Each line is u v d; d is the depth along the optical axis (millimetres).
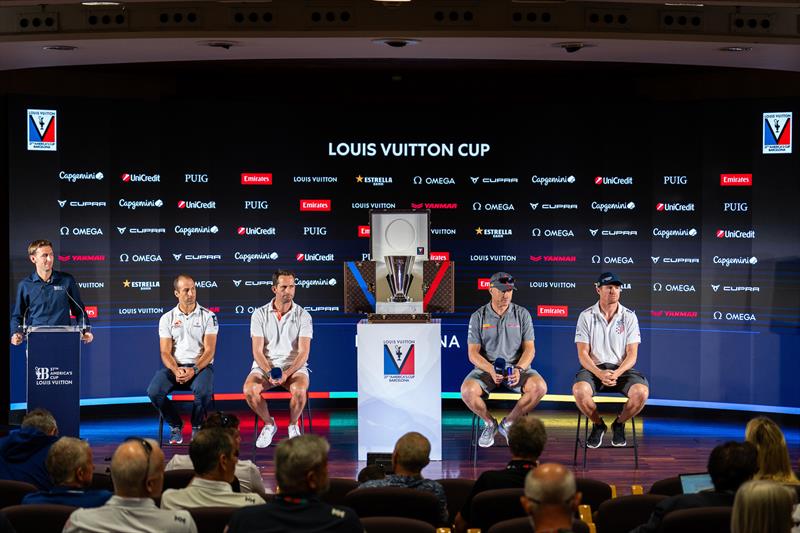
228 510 3984
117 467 3758
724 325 9797
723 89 9969
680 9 7562
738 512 3199
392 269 7965
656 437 9234
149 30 7484
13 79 9656
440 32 7484
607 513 4414
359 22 7484
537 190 10141
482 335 8508
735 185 9711
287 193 10133
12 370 9422
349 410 10367
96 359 9773
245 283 10109
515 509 4324
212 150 10016
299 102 10109
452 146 10172
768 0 7039
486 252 10203
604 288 8445
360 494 4344
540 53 8250
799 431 9430
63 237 9617
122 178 9805
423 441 4797
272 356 8547
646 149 9984
